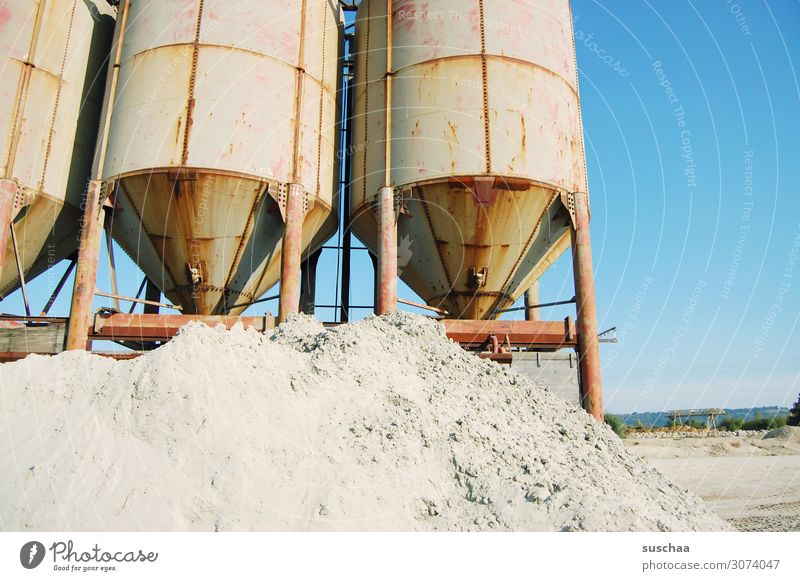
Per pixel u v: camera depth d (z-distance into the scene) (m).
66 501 6.07
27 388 8.05
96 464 6.50
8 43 16.91
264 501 6.23
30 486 6.30
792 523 10.75
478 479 7.06
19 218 16.88
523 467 7.24
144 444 6.80
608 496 6.99
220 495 6.29
